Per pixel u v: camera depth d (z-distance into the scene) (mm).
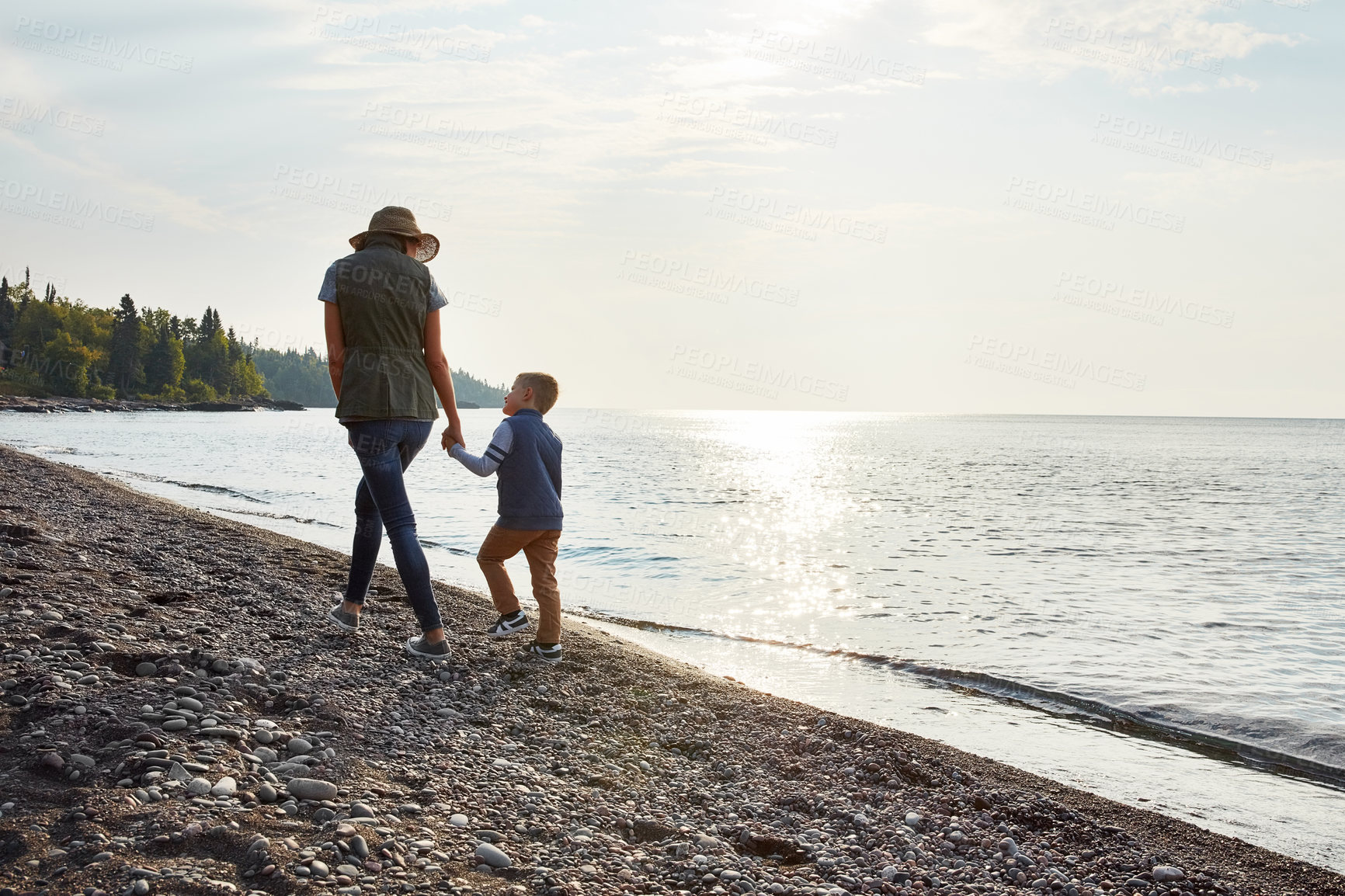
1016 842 3572
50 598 4629
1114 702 6902
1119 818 3963
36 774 2707
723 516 22406
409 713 4082
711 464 51125
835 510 24875
